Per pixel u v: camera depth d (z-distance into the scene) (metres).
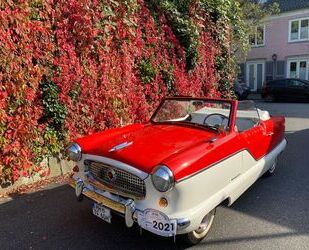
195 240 3.58
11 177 4.93
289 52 24.20
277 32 24.61
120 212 3.33
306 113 13.85
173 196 3.11
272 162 5.29
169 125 4.50
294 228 3.97
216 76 10.33
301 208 4.50
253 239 3.73
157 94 7.57
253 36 21.86
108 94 6.20
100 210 3.53
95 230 3.91
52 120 5.37
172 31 8.04
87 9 5.56
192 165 3.21
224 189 3.70
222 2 9.51
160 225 3.12
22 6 4.73
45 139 5.34
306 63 23.41
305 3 23.14
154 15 7.48
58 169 5.61
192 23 8.33
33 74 4.96
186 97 4.78
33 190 5.04
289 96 19.50
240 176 4.11
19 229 3.92
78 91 5.66
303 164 6.42
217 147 3.63
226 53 10.66
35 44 4.98
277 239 3.73
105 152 3.58
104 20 5.94
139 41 6.96
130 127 4.61
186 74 8.68
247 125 4.64
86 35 5.65
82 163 3.86
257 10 19.77
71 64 5.48
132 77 6.87
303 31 23.38
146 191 3.22
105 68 6.09
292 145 7.96
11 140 4.82
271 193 5.01
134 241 3.68
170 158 3.23
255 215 4.29
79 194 3.78
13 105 4.78
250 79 26.48
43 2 5.03
